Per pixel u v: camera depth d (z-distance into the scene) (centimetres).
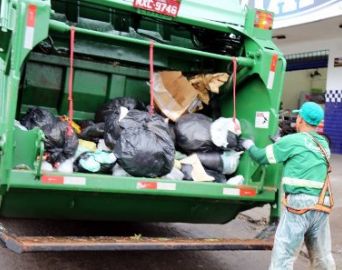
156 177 390
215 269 473
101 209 398
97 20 470
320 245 373
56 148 374
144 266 467
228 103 484
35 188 349
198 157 430
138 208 407
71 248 335
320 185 363
